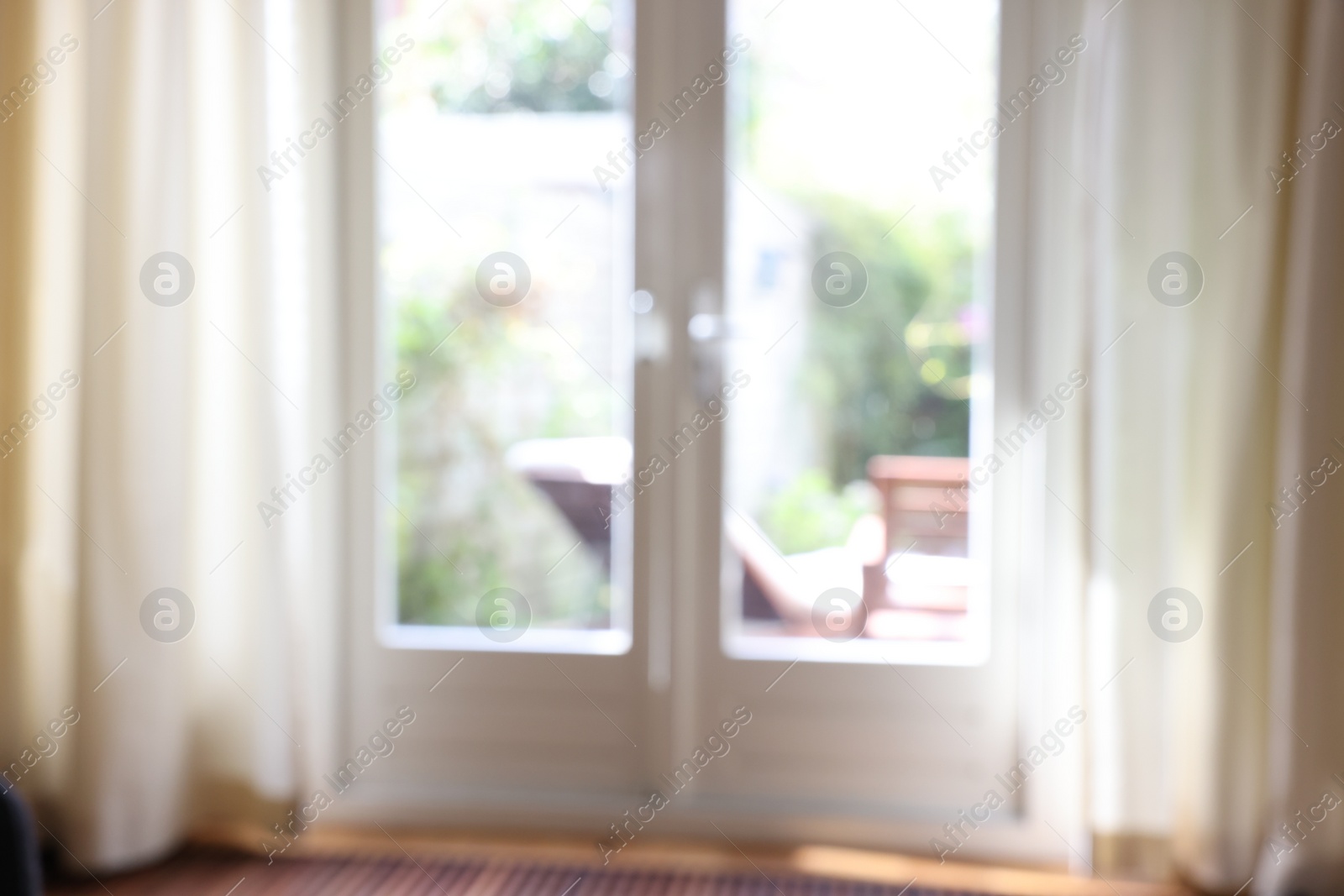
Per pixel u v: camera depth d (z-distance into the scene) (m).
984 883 2.35
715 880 2.35
